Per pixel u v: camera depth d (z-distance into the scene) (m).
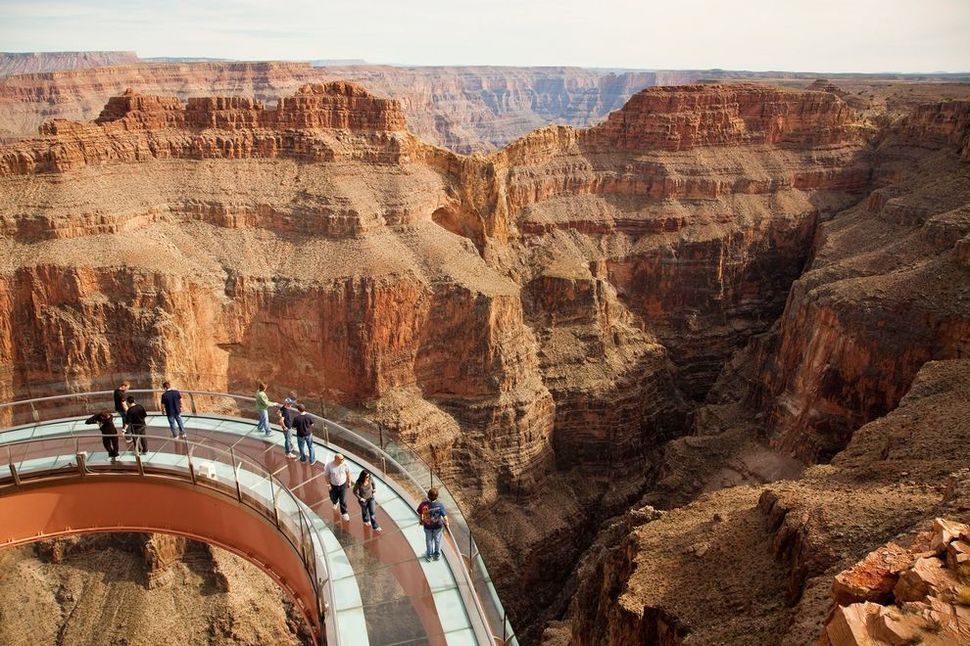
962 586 17.00
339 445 35.94
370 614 24.39
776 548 33.69
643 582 36.31
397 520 29.58
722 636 29.36
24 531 33.81
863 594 18.75
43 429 38.75
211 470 32.06
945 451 40.50
